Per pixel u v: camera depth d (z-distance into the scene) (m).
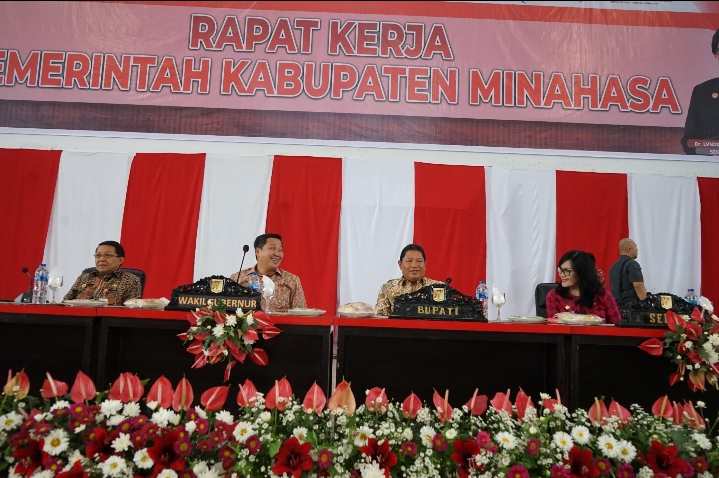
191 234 4.38
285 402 1.84
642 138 4.56
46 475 1.61
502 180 4.50
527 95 4.59
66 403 1.76
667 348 2.08
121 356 2.19
